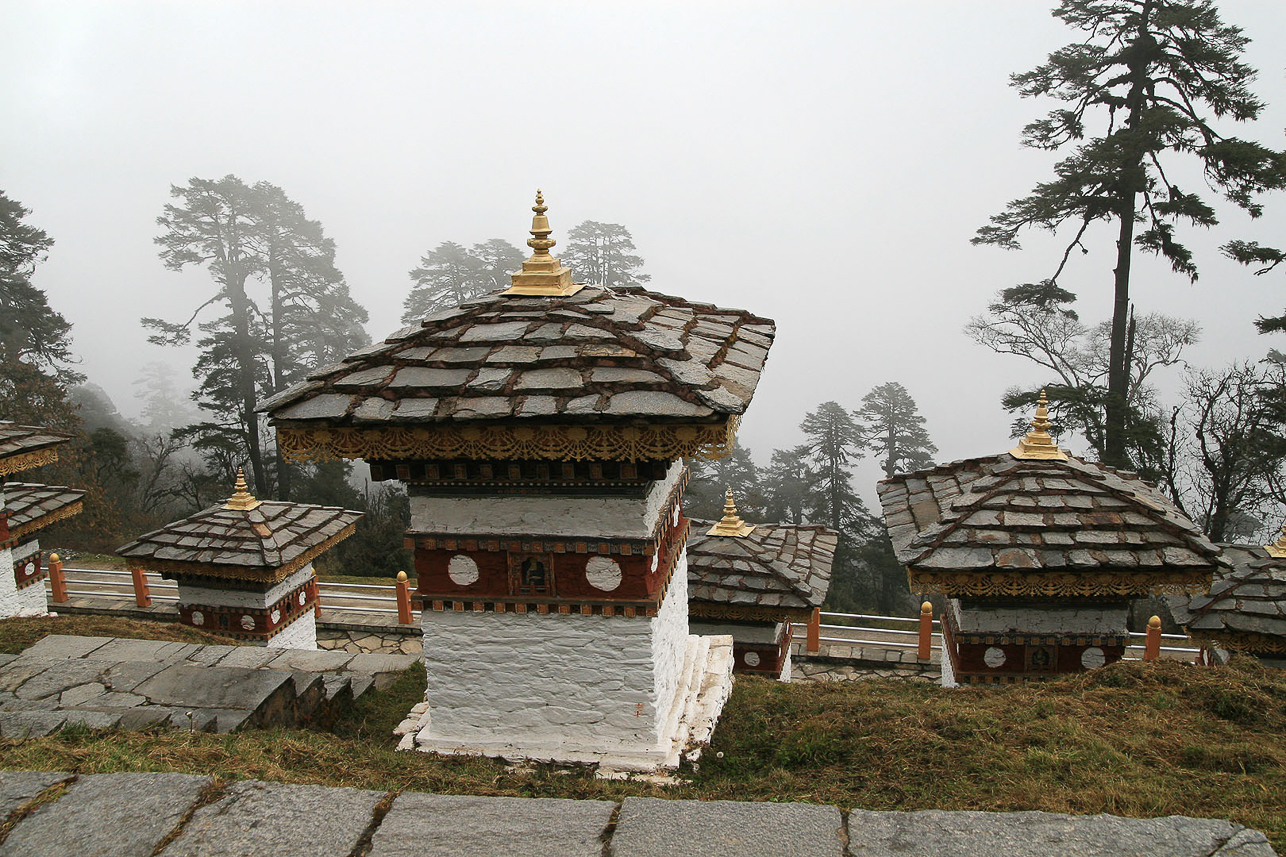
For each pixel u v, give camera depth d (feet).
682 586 28.68
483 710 24.03
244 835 14.29
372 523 102.37
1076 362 107.34
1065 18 90.02
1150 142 81.20
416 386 21.18
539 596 23.20
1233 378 90.68
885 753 23.72
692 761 23.48
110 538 107.76
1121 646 33.04
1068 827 14.12
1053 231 91.97
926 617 49.60
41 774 15.75
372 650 52.65
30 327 126.41
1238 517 113.70
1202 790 19.44
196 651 31.35
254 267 124.98
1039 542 31.60
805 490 155.84
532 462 22.29
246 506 47.57
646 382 20.20
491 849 13.98
